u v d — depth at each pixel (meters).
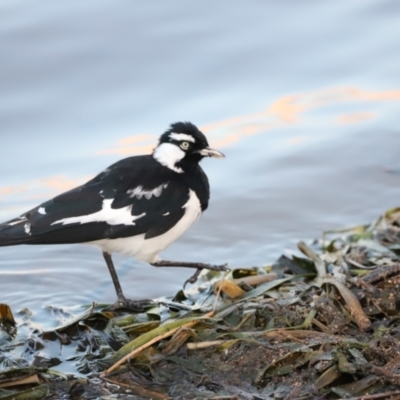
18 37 17.08
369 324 10.50
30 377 9.95
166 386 9.77
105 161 15.38
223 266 12.13
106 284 12.81
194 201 11.70
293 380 9.64
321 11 18.38
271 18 17.97
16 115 16.33
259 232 14.20
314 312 10.61
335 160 15.74
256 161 15.68
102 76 16.91
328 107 16.94
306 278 12.10
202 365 9.98
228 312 10.95
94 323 11.38
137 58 17.20
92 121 16.36
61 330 11.13
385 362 9.72
